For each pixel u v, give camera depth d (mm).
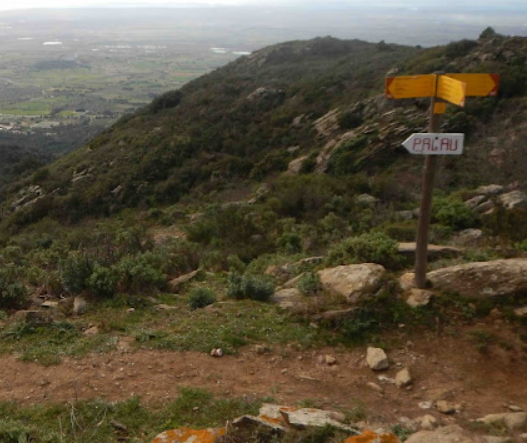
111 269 6840
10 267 8164
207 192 24016
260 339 5227
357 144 21094
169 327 5586
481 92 4652
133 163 28016
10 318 5871
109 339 5203
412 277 5777
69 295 6891
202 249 10422
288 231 11492
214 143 28922
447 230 9570
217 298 6656
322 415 3711
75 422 3785
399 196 14617
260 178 24391
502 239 8633
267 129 29359
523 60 22922
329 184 15477
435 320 5223
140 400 4156
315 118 28578
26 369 4645
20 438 3486
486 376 4523
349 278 5871
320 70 39688
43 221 22328
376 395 4305
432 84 4738
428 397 4266
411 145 4914
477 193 12539
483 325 5113
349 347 5043
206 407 4039
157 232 15500
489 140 18859
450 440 3219
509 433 3635
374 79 30812
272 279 7668
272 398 4191
